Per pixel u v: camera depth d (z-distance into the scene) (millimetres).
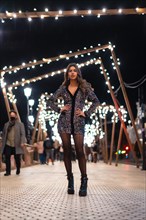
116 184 8086
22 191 6543
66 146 6031
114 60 17375
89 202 4969
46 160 26469
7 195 5891
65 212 4125
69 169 6070
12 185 7906
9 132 12406
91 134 36406
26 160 21359
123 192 6320
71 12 9844
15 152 12445
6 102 18688
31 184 8156
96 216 3869
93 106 6043
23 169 17016
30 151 23672
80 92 6047
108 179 9742
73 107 5988
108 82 20391
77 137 5941
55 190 6691
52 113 35094
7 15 9891
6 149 12305
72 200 5184
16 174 12602
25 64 16047
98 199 5301
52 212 4133
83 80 6117
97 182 8617
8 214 4027
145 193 6199
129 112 18297
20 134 12562
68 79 6176
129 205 4727
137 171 14844
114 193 6133
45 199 5320
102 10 9602
